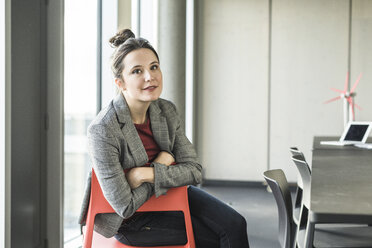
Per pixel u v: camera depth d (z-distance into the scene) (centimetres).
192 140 618
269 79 638
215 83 648
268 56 636
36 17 213
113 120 177
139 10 453
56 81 226
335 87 621
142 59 179
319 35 623
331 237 178
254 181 645
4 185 182
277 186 181
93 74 335
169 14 483
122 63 180
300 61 629
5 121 181
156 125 195
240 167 648
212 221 188
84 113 318
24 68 200
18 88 194
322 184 154
